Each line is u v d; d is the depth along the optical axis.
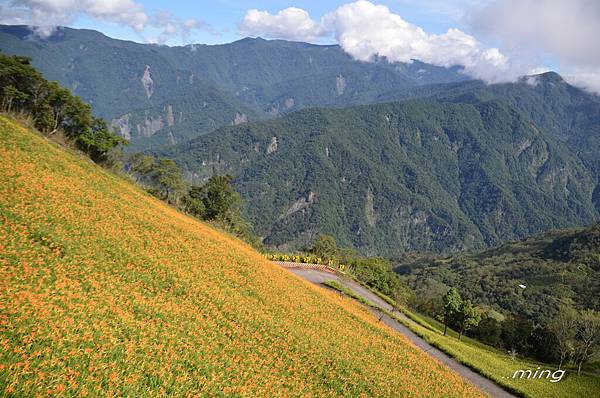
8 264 28.83
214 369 28.53
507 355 96.44
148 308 32.19
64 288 28.83
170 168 122.75
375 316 74.31
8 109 90.69
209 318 36.16
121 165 118.12
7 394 18.53
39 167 50.28
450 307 93.38
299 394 31.34
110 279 33.91
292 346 38.88
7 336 21.73
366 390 36.88
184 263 45.31
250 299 45.69
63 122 102.50
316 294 64.06
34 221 36.38
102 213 46.75
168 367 25.92
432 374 48.00
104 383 22.00
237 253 63.09
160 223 55.50
